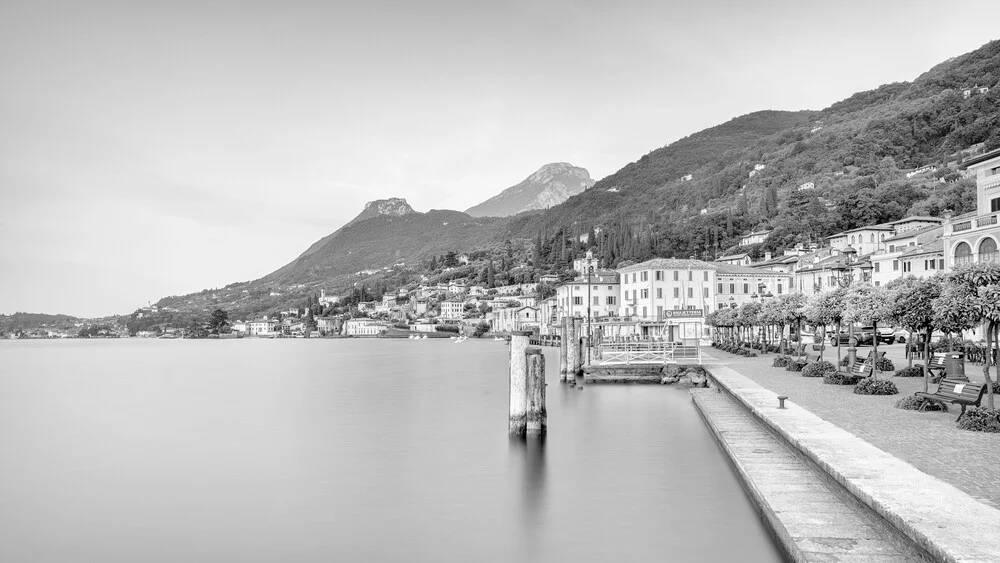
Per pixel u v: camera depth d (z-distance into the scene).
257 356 195.88
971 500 16.22
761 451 27.88
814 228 195.75
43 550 24.22
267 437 46.19
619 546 22.64
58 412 63.81
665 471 31.34
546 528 24.84
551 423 46.56
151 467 37.38
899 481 18.12
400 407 61.38
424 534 24.78
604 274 164.62
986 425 25.23
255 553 23.42
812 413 30.66
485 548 23.17
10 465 38.44
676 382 67.31
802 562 15.48
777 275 146.50
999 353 32.72
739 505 25.08
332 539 24.55
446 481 32.09
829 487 20.52
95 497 31.11
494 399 67.38
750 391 40.75
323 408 62.03
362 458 38.03
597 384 69.88
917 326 33.03
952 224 77.62
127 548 24.27
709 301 141.25
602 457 35.69
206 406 66.31
